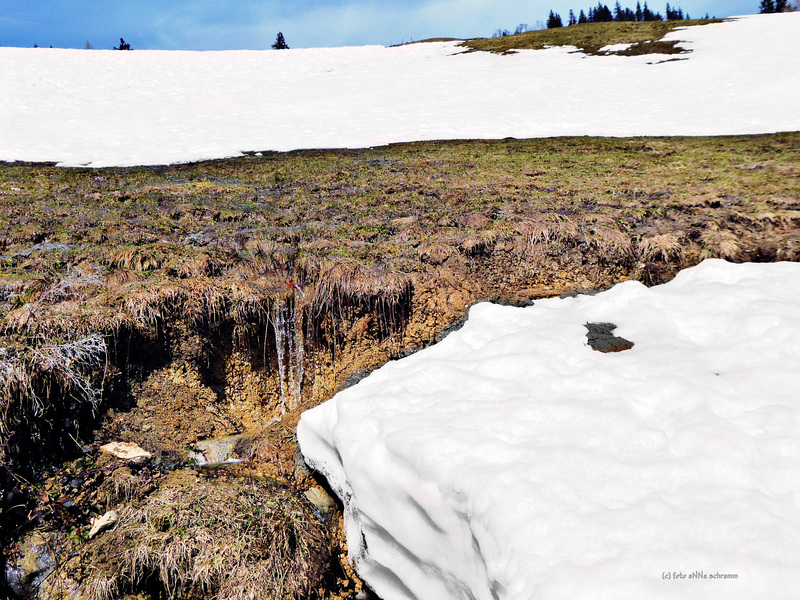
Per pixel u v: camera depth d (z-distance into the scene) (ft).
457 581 11.47
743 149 37.17
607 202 27.32
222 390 18.56
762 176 30.42
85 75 79.05
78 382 15.74
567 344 16.49
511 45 96.17
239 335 18.71
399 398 15.07
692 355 14.93
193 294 18.35
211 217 27.04
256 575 13.79
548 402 13.51
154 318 17.51
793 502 9.91
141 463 16.03
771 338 14.97
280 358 19.38
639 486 10.60
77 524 14.48
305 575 14.29
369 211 27.86
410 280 20.77
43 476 14.78
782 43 72.23
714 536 9.27
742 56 69.72
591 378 14.37
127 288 18.31
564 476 10.96
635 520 9.78
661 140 42.37
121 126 53.16
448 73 81.30
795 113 46.14
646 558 9.02
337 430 15.11
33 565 13.61
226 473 16.49
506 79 73.82
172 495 15.19
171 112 61.36
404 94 69.10
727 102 53.06
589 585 8.68
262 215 27.32
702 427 11.85
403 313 20.51
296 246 22.99
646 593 8.41
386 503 13.39
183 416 17.53
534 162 37.68
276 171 37.45
